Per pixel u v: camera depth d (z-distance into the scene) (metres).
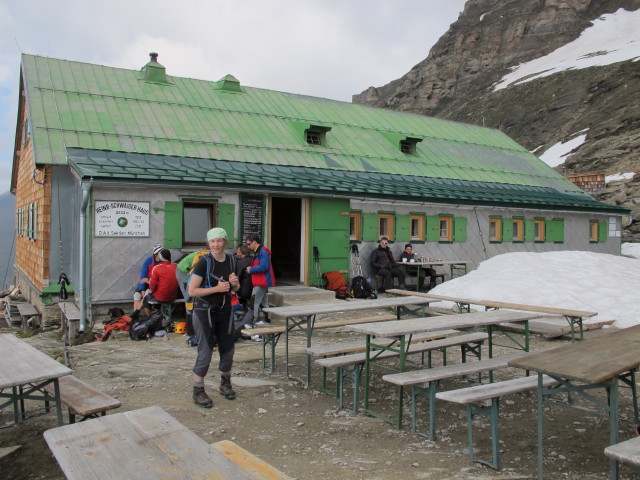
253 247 11.20
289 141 18.44
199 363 5.89
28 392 4.93
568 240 21.30
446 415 5.91
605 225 22.75
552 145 65.25
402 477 4.06
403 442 5.04
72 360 8.23
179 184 12.30
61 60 18.11
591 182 32.69
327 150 18.94
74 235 13.34
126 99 17.19
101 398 4.86
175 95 18.64
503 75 119.06
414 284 17.00
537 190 22.98
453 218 18.03
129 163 13.32
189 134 16.48
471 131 27.00
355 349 6.80
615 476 3.50
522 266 14.55
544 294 12.63
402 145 21.80
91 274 11.43
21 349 5.33
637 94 65.88
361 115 23.47
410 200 16.61
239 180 13.34
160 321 10.36
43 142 13.69
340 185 15.41
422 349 6.70
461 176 21.36
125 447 3.00
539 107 80.88
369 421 5.65
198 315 5.88
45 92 15.87
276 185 13.85
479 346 7.51
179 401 6.07
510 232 19.44
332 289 14.73
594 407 6.24
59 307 13.35
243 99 20.30
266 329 7.79
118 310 11.27
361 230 16.05
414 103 129.38
